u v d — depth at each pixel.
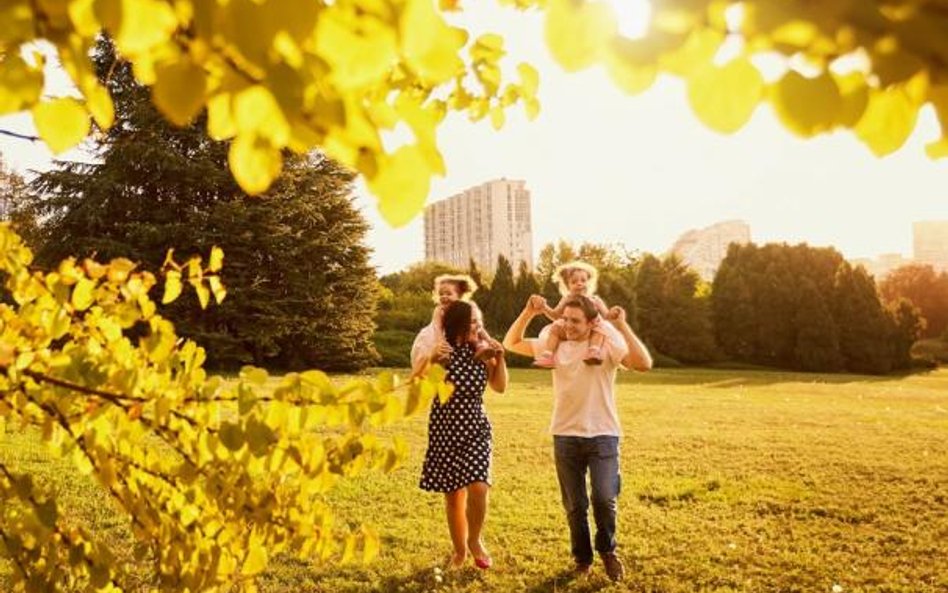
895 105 0.72
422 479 4.67
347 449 1.78
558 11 0.71
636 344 4.57
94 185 22.70
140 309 2.03
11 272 1.87
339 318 26.36
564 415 4.53
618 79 0.73
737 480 7.55
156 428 1.72
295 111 0.77
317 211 26.34
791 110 0.71
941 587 4.68
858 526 5.94
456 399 4.59
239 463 1.70
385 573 4.70
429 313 34.94
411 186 0.82
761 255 42.94
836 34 0.65
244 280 23.78
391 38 0.74
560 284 4.74
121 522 5.37
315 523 1.91
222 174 23.73
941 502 6.66
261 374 1.70
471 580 4.62
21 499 1.67
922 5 0.61
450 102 2.05
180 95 0.78
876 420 12.53
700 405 14.78
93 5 0.74
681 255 44.66
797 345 40.72
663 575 4.79
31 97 0.92
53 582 1.73
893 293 70.38
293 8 0.71
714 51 0.70
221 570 1.78
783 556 5.17
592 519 6.07
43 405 1.69
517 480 7.52
